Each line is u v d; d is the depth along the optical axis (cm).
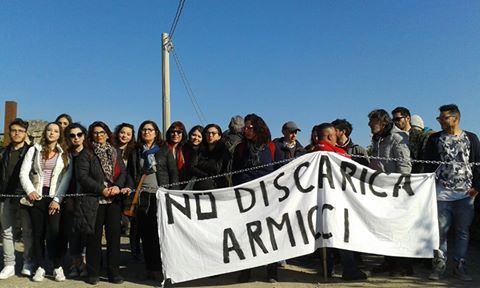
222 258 591
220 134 644
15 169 652
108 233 621
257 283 615
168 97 1229
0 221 708
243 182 619
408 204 601
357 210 596
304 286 596
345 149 736
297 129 786
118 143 706
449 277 632
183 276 588
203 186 628
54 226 632
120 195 628
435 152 629
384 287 587
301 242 591
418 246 593
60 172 643
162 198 600
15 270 697
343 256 631
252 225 596
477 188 607
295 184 603
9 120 988
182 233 595
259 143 620
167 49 1233
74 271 666
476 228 849
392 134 647
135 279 649
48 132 647
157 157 629
